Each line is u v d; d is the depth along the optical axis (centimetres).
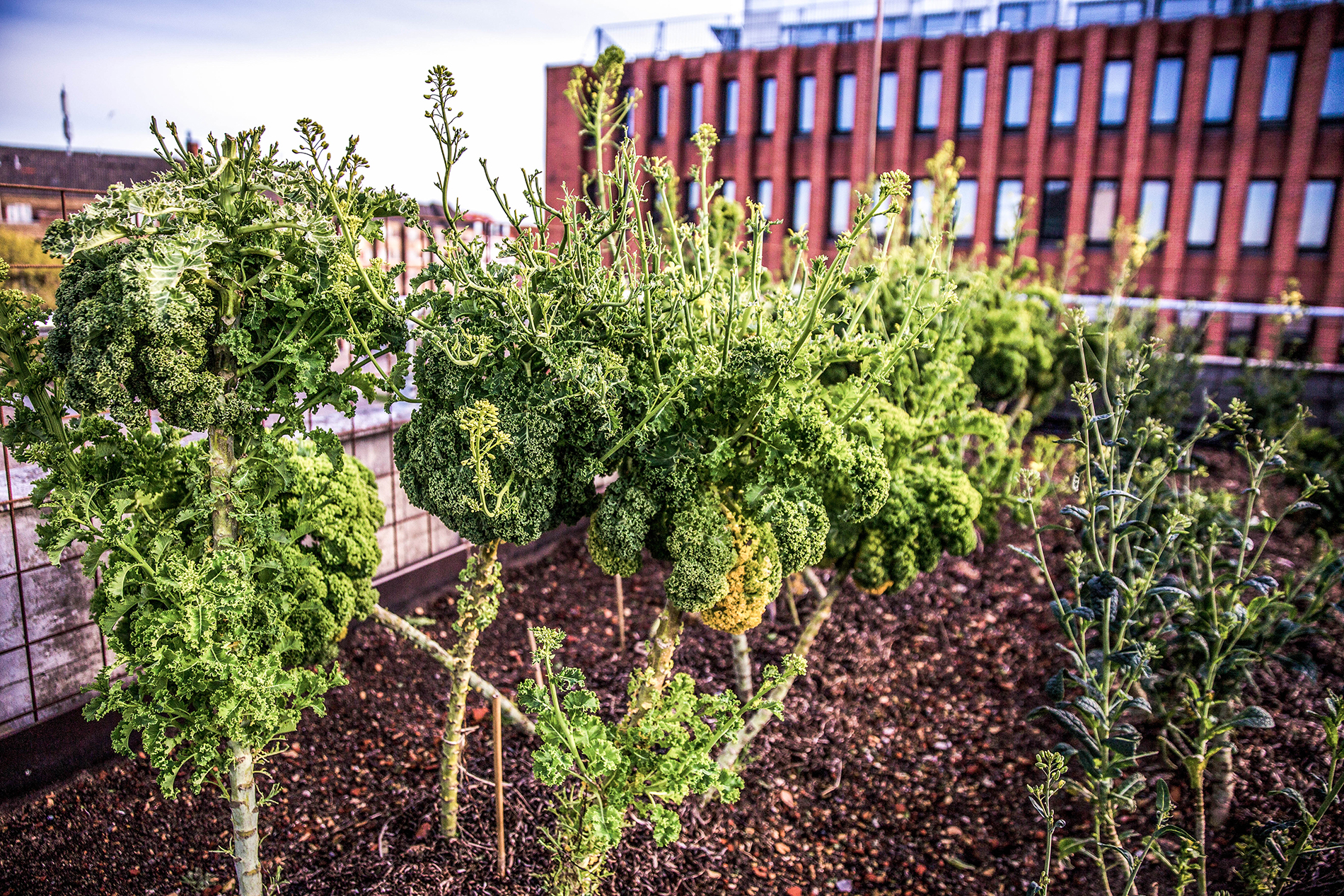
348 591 357
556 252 318
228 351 265
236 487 280
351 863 398
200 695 281
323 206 270
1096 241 1920
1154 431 389
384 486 611
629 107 369
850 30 2086
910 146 2031
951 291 360
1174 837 441
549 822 429
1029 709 583
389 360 707
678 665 606
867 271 290
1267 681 560
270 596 297
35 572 411
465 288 294
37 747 419
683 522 311
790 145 2127
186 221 244
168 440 298
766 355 281
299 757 472
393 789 455
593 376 286
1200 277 1838
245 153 250
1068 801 490
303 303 262
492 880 390
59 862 386
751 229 323
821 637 657
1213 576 427
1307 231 1745
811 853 448
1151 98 1811
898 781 511
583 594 718
